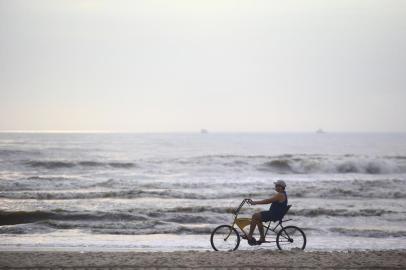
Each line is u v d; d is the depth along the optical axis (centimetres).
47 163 15400
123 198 10131
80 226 7281
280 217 4784
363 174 15712
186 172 15350
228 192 10612
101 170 15462
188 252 4781
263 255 4603
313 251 5131
